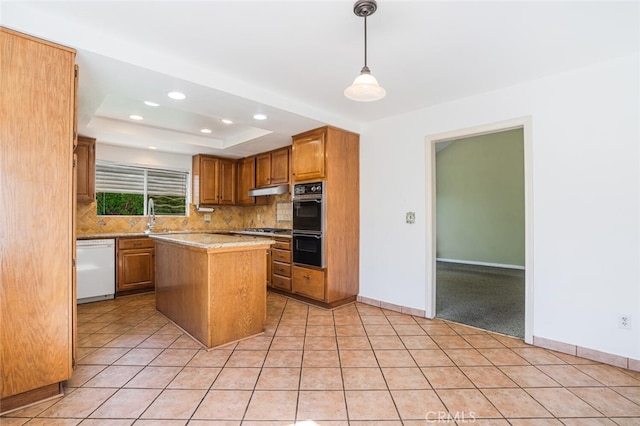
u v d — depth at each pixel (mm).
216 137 4816
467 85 2789
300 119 3377
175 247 3129
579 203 2463
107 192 4672
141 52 2170
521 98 2744
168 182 5297
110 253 4062
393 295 3639
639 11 1744
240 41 2092
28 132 1745
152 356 2418
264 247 2889
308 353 2494
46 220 1805
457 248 7949
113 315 3408
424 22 1854
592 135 2408
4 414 1688
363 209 3965
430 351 2547
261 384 2023
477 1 1662
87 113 3090
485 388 1994
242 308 2773
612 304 2320
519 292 4684
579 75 2465
